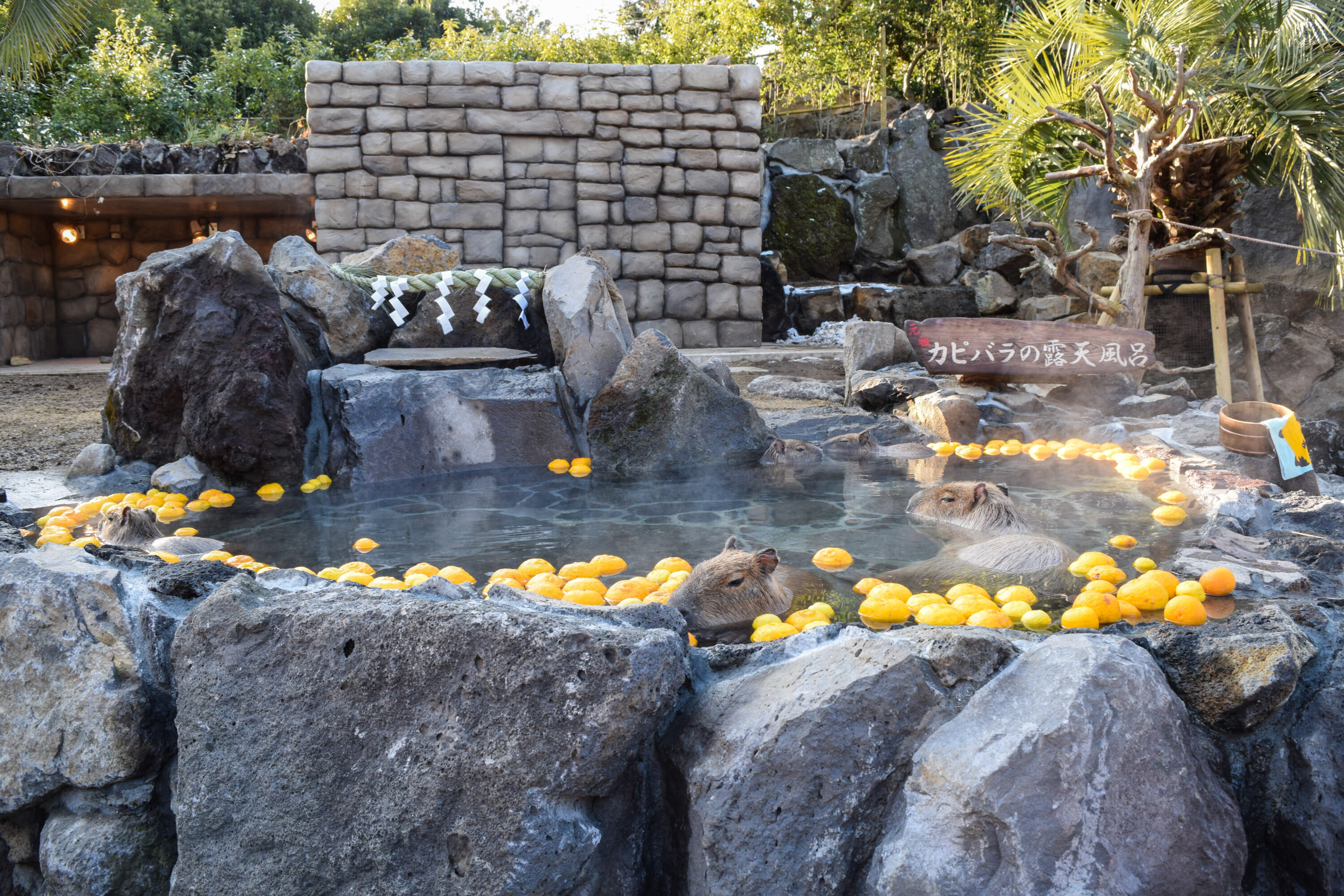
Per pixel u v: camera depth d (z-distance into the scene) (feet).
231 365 18.45
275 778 6.57
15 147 43.62
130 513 13.94
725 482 18.53
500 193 40.65
